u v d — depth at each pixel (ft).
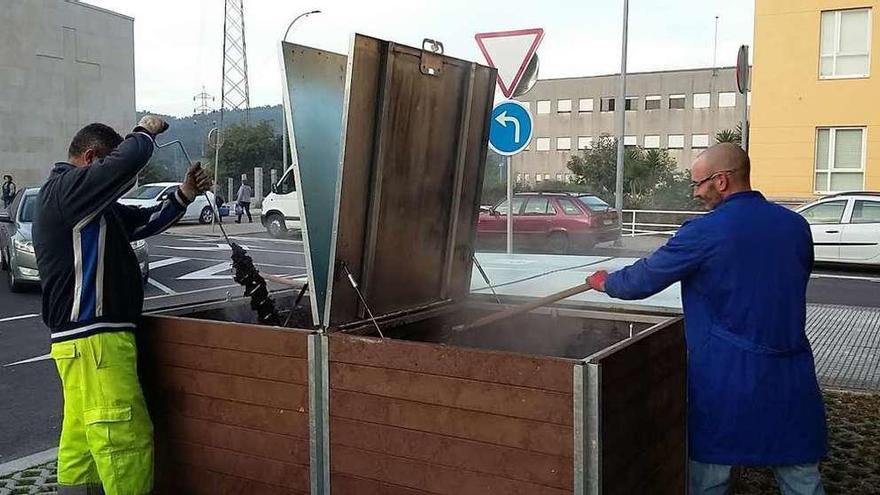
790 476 9.61
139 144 9.93
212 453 10.20
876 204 46.88
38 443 16.46
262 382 9.73
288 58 9.44
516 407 8.14
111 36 144.97
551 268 19.49
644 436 9.09
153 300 35.24
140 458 10.07
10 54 126.62
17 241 37.50
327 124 10.09
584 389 7.78
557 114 187.21
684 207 106.01
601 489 7.95
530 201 58.54
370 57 9.86
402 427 8.83
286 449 9.64
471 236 13.20
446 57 11.20
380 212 10.77
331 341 9.20
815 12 63.16
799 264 9.38
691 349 9.60
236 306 12.63
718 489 9.68
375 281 11.12
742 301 9.20
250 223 94.99
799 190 65.16
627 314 12.16
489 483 8.36
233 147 144.05
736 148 9.82
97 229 9.98
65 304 9.82
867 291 38.83
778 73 65.00
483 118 12.53
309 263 9.75
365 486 9.12
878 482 13.34
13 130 127.65
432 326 12.27
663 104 177.47
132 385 10.09
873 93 61.98
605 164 124.88
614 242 61.72
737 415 9.22
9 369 22.95
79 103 139.13
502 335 12.92
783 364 9.23
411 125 10.89
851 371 21.43
